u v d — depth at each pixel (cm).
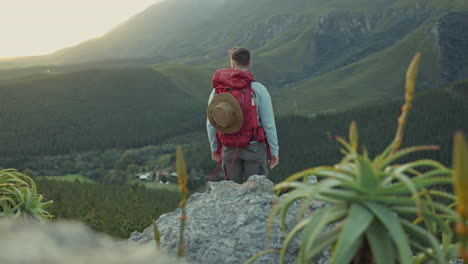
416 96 16262
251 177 360
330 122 14812
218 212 303
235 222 285
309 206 284
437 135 12875
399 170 110
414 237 123
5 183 359
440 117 14250
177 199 4059
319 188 111
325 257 249
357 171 114
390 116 14788
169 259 78
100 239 77
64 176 14400
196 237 272
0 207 341
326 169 122
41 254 62
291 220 276
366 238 113
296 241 256
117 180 12681
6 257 59
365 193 111
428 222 125
